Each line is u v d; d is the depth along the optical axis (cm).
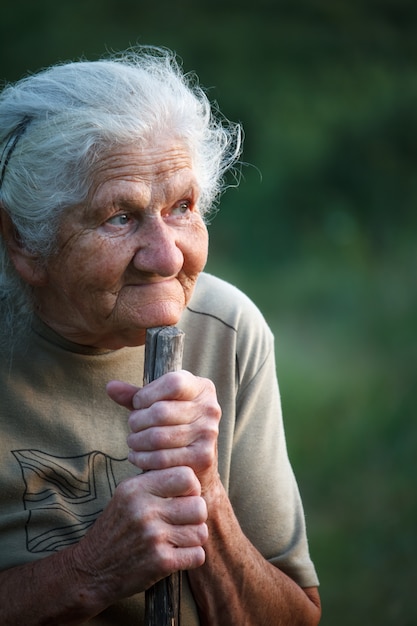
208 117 241
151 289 223
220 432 252
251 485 256
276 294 1616
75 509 241
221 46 1136
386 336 1095
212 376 255
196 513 215
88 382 244
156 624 225
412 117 1650
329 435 807
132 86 221
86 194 217
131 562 217
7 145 225
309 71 1162
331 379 998
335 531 628
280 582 252
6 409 240
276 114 1664
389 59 1069
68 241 221
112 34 1198
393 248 1559
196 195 228
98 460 243
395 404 786
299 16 1049
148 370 219
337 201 1834
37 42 1243
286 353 1155
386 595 520
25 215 224
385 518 624
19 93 226
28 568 230
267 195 2081
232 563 240
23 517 236
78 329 237
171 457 214
